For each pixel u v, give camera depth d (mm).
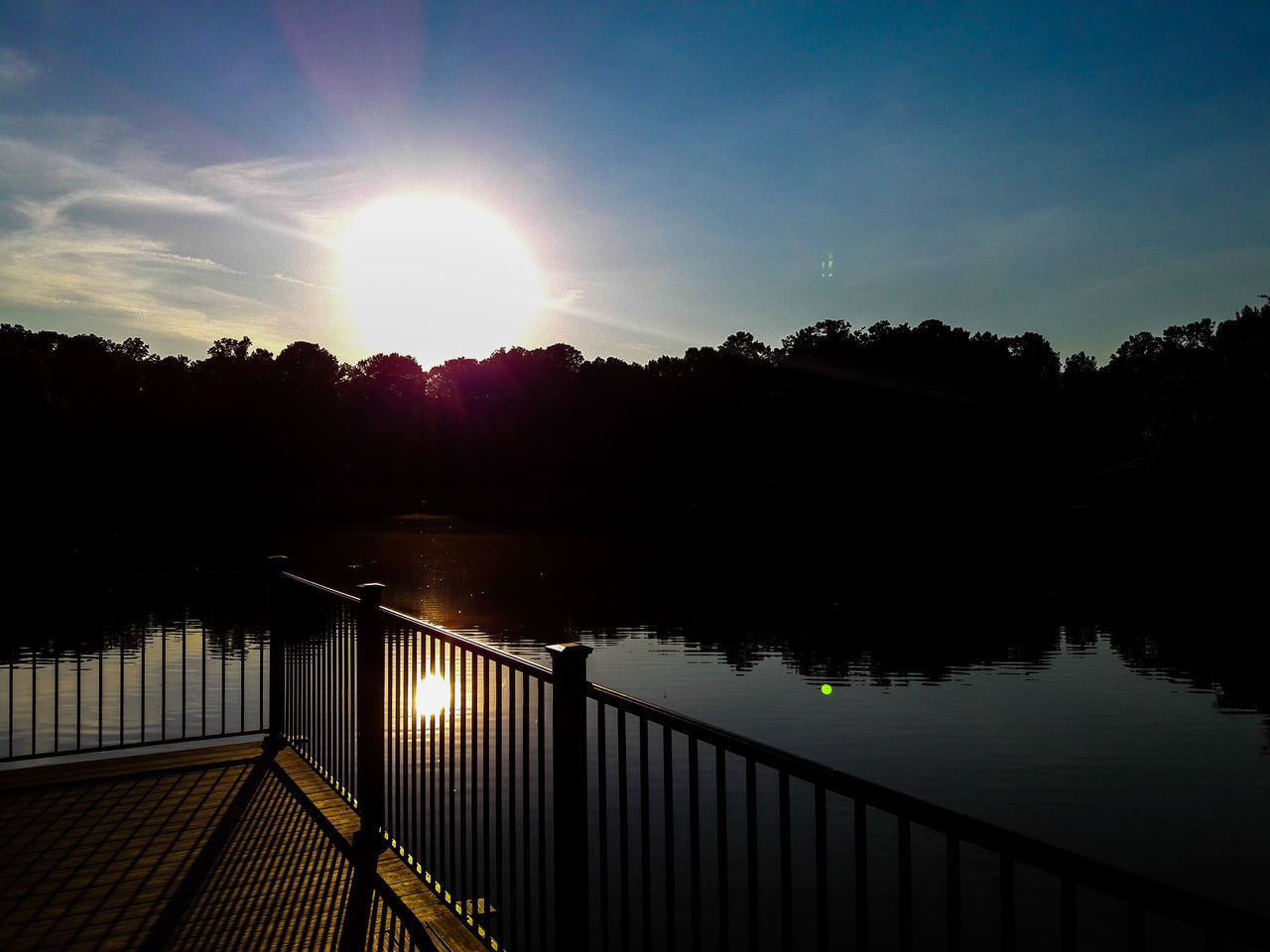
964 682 16812
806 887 8203
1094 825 10117
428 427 78125
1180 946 7336
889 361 64688
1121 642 21016
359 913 3449
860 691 16172
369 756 4141
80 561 35344
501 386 81750
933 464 63406
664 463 72438
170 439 75500
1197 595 28453
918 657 19141
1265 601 26953
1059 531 52062
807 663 18594
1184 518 38500
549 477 75500
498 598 27297
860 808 1749
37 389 61875
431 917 3352
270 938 3264
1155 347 90688
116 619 21047
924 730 13672
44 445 61781
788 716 14562
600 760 2559
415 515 67500
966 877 8602
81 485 66250
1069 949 1359
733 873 8359
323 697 5062
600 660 18922
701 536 51875
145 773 5129
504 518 65438
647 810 2412
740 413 70688
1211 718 14258
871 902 8031
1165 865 9156
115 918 3416
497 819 3145
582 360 97125
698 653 19562
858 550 43531
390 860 3908
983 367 64500
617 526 59125
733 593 28781
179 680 14391
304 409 78938
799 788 10531
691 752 2217
